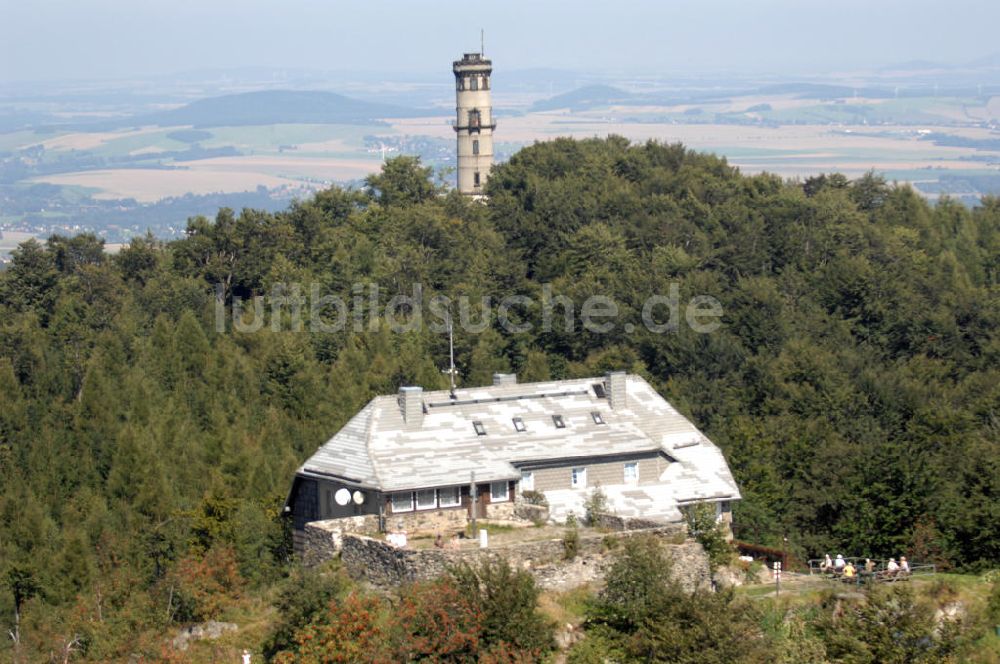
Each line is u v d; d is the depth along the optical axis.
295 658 174.75
